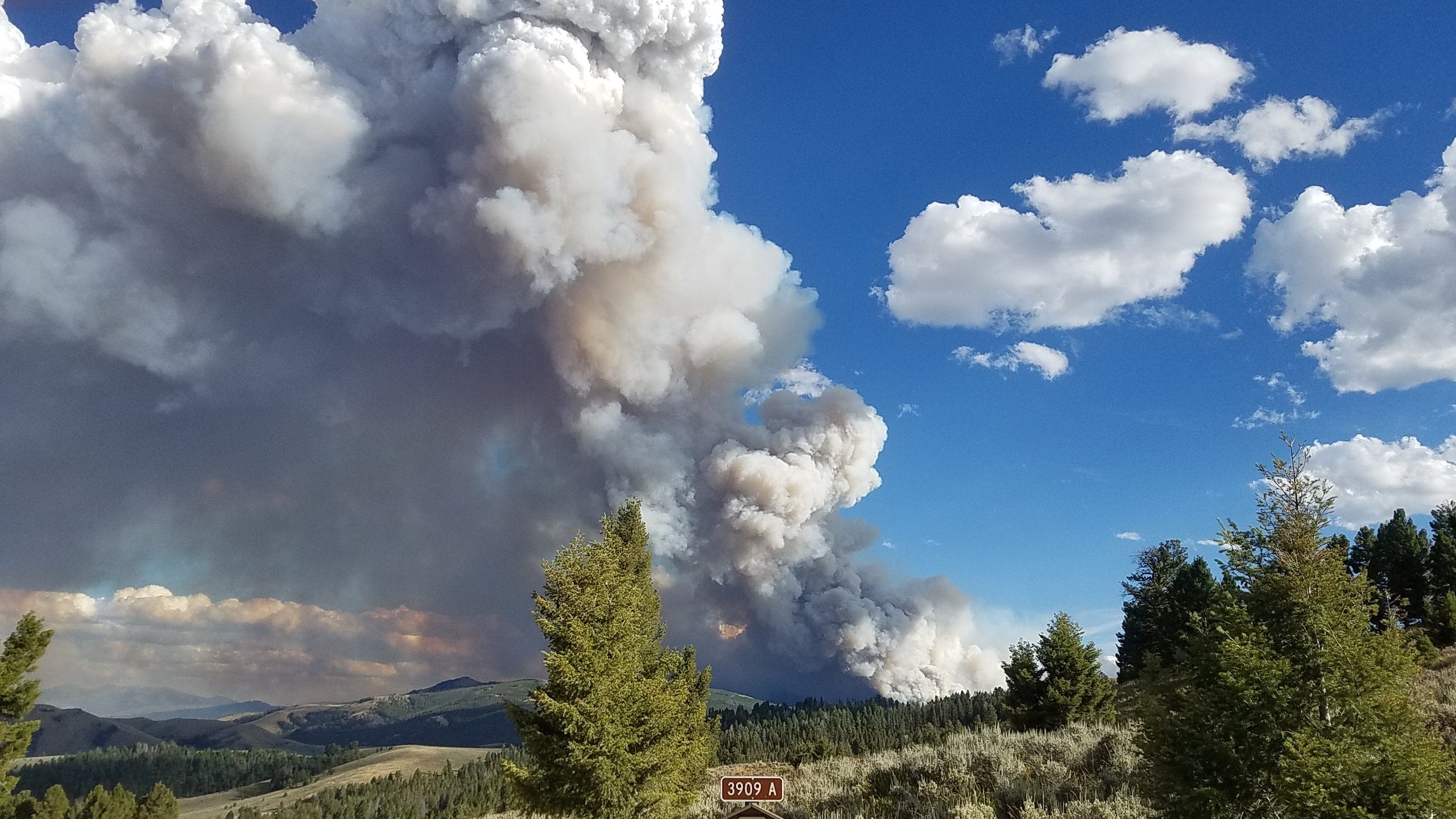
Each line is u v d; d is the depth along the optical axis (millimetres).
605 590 26672
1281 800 14289
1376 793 13656
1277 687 14797
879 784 24953
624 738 24672
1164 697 17125
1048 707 47062
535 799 24922
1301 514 16344
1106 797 19250
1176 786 15969
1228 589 17469
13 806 40500
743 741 123938
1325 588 15453
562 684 24891
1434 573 71562
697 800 29984
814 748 70312
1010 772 22500
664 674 29766
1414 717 14320
